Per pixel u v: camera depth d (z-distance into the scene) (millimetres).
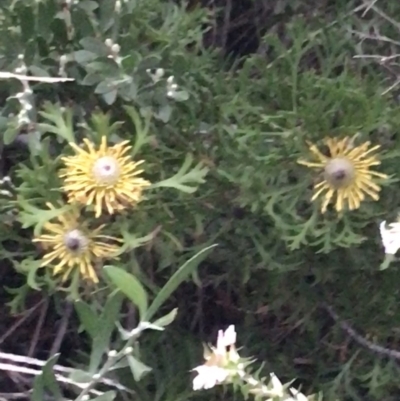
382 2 589
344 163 505
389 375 552
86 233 493
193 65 547
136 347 496
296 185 517
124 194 490
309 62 604
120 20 525
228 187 526
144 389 552
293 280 551
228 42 635
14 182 544
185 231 530
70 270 495
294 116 521
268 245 537
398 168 527
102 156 488
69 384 531
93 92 525
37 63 518
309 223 512
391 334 560
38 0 513
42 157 499
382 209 525
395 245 455
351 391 561
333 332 562
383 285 548
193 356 561
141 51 533
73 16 516
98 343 469
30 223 492
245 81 547
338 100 524
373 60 581
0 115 516
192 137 532
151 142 517
